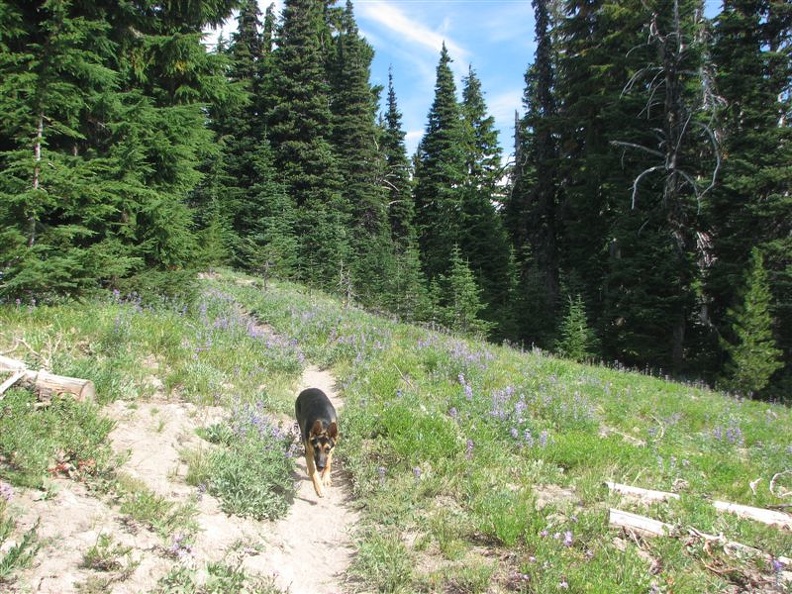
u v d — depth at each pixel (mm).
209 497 5590
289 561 5047
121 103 11953
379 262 33875
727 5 27234
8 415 5254
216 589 4164
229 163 37375
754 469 9359
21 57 9805
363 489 6543
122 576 3965
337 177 40000
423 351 13336
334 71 50219
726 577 5262
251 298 18875
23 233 9852
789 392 22422
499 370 12719
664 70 27250
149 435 6469
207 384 8445
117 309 10250
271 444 7094
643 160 28406
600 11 30750
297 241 33844
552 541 5199
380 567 4965
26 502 4402
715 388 21781
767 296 22125
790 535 6195
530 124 35531
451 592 4742
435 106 50312
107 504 4801
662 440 10453
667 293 26562
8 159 10055
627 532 5801
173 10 13938
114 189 11328
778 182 23547
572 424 9883
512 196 41219
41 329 8359
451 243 36906
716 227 27094
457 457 7344
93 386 6402
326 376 12000
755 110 24812
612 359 27344
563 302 31609
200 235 14453
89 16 11867
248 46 44656
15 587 3506
